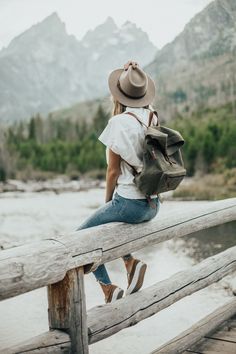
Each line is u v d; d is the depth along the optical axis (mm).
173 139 2889
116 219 2992
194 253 9539
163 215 3496
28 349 2246
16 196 37312
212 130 47094
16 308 6281
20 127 98062
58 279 2336
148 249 10141
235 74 98250
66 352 2463
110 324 2789
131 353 4703
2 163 68312
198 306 6125
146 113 3016
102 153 65938
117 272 8070
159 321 5637
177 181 2814
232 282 7113
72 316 2502
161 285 3326
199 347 3480
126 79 2939
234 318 4109
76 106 147750
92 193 39812
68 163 66125
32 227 14836
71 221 16688
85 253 2574
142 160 2877
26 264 2145
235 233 11664
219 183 32156
